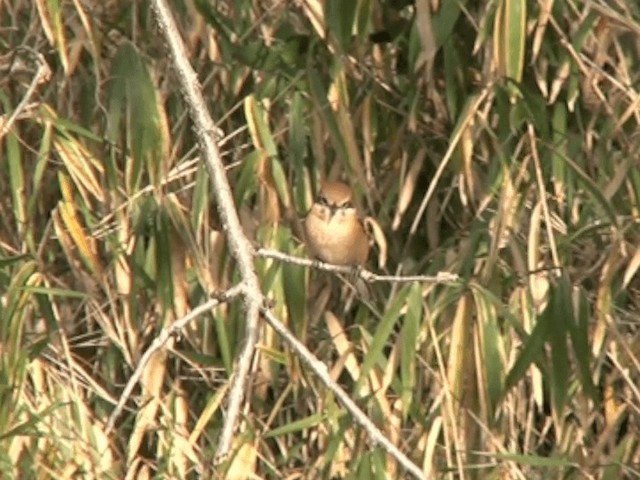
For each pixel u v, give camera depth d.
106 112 8.78
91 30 8.41
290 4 9.15
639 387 8.41
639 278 8.78
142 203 8.62
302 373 8.34
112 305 8.59
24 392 8.17
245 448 7.90
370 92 8.81
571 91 8.28
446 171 8.95
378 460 7.62
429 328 8.01
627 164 8.17
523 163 8.12
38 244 9.18
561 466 7.84
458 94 8.56
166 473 7.95
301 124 8.48
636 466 8.24
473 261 8.26
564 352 7.73
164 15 6.99
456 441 7.63
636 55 8.86
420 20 7.77
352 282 8.84
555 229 8.50
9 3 9.23
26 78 9.24
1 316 8.39
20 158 8.52
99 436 8.15
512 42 7.84
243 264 6.25
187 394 8.91
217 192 6.59
